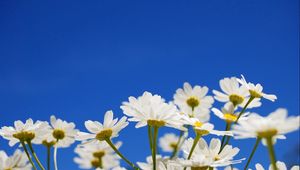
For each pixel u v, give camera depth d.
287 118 0.35
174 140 0.77
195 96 0.63
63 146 0.54
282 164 0.43
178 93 0.63
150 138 0.45
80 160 0.64
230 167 0.47
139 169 0.46
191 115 0.61
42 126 0.51
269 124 0.35
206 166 0.42
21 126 0.51
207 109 0.63
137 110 0.45
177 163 0.43
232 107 0.55
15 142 0.51
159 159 0.53
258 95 0.51
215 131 0.45
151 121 0.45
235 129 0.36
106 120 0.48
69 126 0.55
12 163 0.53
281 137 0.41
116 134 0.47
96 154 0.63
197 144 0.46
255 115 0.37
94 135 0.47
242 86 0.55
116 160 0.63
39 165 0.50
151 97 0.46
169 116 0.45
